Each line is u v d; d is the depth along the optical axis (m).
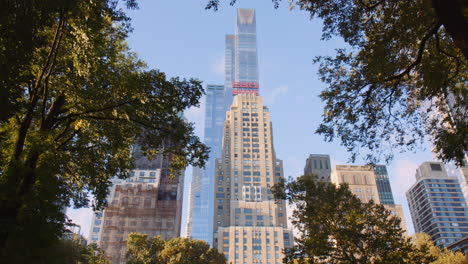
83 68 17.70
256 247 138.75
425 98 20.52
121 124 22.44
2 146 18.36
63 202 20.27
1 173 16.67
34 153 17.75
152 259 66.50
